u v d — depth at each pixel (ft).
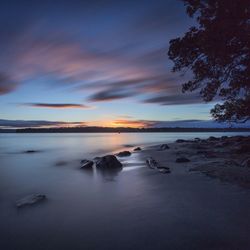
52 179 55.16
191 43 58.13
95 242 23.73
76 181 51.24
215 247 21.68
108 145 188.55
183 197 35.24
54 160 94.79
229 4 49.65
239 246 21.65
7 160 96.12
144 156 89.10
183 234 24.26
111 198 37.35
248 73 55.11
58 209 32.99
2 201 37.91
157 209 31.30
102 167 65.41
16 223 28.60
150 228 26.00
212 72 60.59
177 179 46.57
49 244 23.70
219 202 32.24
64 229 26.76
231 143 115.75
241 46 52.37
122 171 60.08
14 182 52.49
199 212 29.32
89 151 135.44
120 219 28.84
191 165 61.11
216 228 25.03
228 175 45.75
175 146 126.62
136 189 41.68
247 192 35.78
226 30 49.88
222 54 52.60
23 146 186.60
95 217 29.81
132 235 24.73
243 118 72.43
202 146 115.75
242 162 57.21
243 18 49.98
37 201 36.27
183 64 62.08
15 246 23.52
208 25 52.70
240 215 27.86
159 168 58.08
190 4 59.16
